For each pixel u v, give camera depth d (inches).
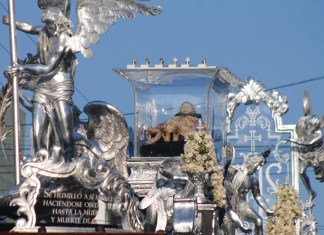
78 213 1342.3
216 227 1368.1
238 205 1563.7
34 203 1318.9
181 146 1514.5
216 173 1384.1
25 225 1312.7
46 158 1338.6
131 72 1545.3
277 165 1611.7
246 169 1569.9
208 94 1534.2
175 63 1544.0
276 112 1606.8
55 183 1342.3
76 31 1392.7
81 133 1471.5
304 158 1608.0
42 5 1387.8
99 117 1475.1
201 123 1391.5
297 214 1546.5
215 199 1386.6
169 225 1453.0
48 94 1389.0
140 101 1539.1
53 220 1330.0
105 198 1360.7
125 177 1440.7
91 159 1414.9
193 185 1422.2
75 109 1456.7
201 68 1539.1
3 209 1332.4
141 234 1314.0
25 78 1396.4
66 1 1387.8
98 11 1406.3
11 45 1360.7
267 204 1569.9
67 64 1393.9
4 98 1416.1
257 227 1556.3
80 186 1349.7
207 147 1378.0
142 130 1529.3
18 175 1331.2
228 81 1584.6
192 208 1334.9
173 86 1539.1
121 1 1418.6
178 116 1529.3
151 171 1494.8
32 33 1389.0
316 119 1604.3
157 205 1454.2
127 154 1494.8
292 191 1550.2
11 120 1508.4
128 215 1376.7
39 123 1387.8
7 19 1389.0
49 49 1379.2
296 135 1606.8
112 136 1480.1
